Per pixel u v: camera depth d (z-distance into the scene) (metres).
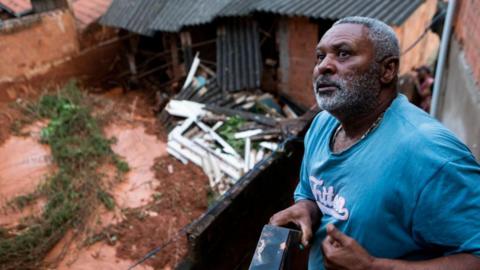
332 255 1.37
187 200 6.32
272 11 8.20
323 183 1.66
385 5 7.46
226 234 4.30
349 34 1.48
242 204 4.47
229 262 4.48
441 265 1.26
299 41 8.91
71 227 5.83
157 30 9.24
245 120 7.48
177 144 7.44
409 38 8.08
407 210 1.34
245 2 8.73
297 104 9.87
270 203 5.14
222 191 6.40
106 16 10.30
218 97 8.68
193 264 3.87
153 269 5.23
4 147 7.39
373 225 1.43
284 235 1.58
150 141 7.89
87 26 10.42
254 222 4.85
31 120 8.17
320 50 1.57
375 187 1.40
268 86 10.24
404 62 8.25
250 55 9.01
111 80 11.39
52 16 9.53
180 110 8.15
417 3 7.31
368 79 1.46
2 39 8.70
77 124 7.89
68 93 8.94
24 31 9.06
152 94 10.52
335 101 1.50
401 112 1.46
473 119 3.53
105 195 6.29
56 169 6.88
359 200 1.45
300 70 9.30
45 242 5.48
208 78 9.23
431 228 1.30
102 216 6.05
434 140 1.30
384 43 1.46
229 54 9.03
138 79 11.06
